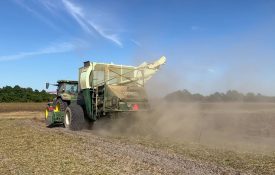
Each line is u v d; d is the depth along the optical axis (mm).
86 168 8781
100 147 11773
